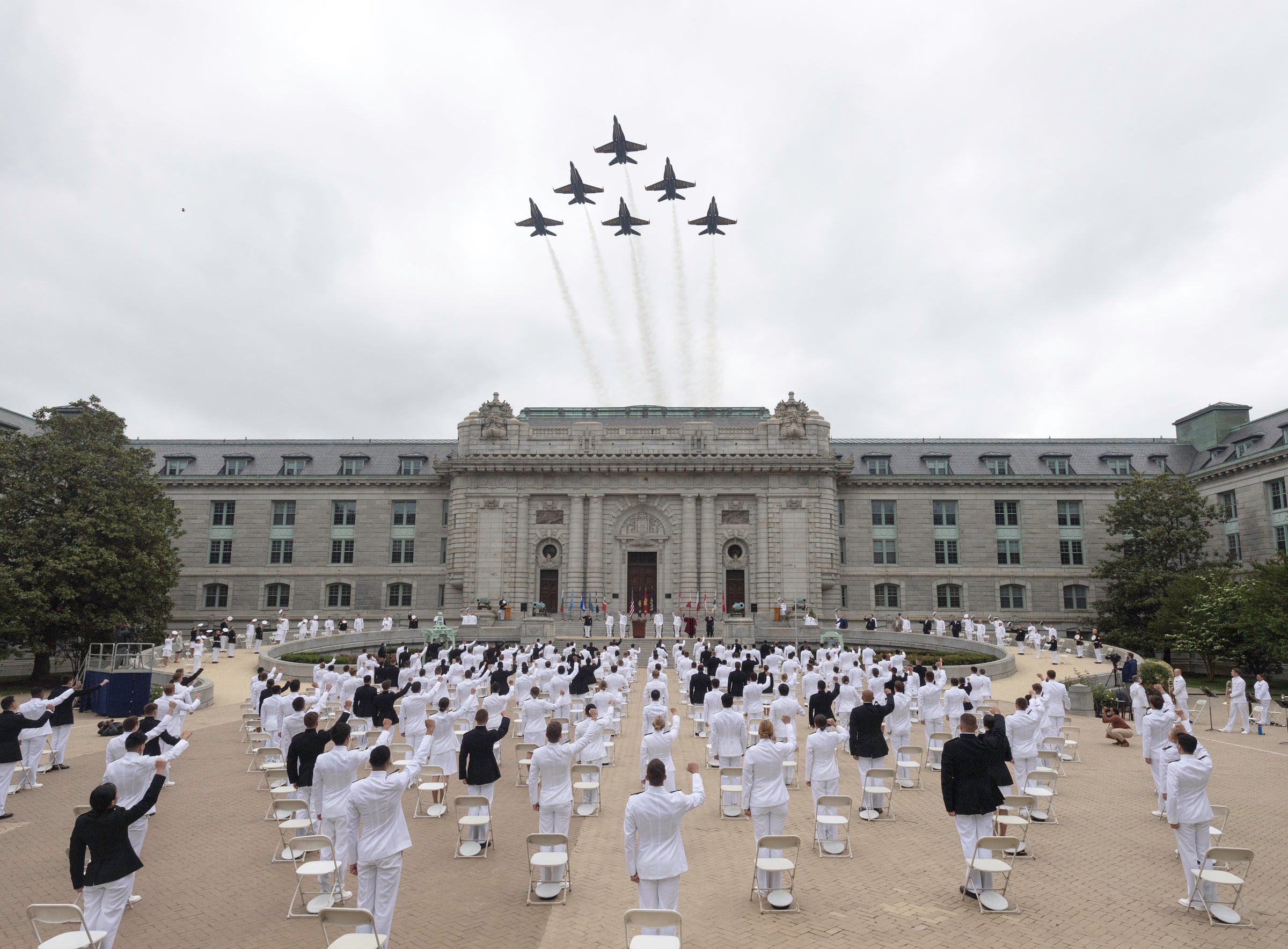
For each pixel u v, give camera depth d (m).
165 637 52.69
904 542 76.81
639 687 41.88
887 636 59.41
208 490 78.38
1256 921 12.73
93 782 22.36
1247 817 18.97
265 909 13.36
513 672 36.34
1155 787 20.41
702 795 11.44
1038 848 16.44
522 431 73.06
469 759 15.70
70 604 45.22
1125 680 36.03
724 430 72.62
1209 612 50.59
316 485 78.44
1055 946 11.79
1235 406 75.69
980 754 13.50
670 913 9.84
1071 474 77.44
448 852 16.14
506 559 70.81
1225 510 63.81
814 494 71.00
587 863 15.55
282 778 18.81
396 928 12.49
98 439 48.34
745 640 59.09
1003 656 49.94
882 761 24.70
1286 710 35.31
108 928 10.80
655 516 72.06
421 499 78.25
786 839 12.85
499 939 12.10
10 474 45.56
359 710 26.36
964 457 79.81
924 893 13.88
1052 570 75.38
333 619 75.62
